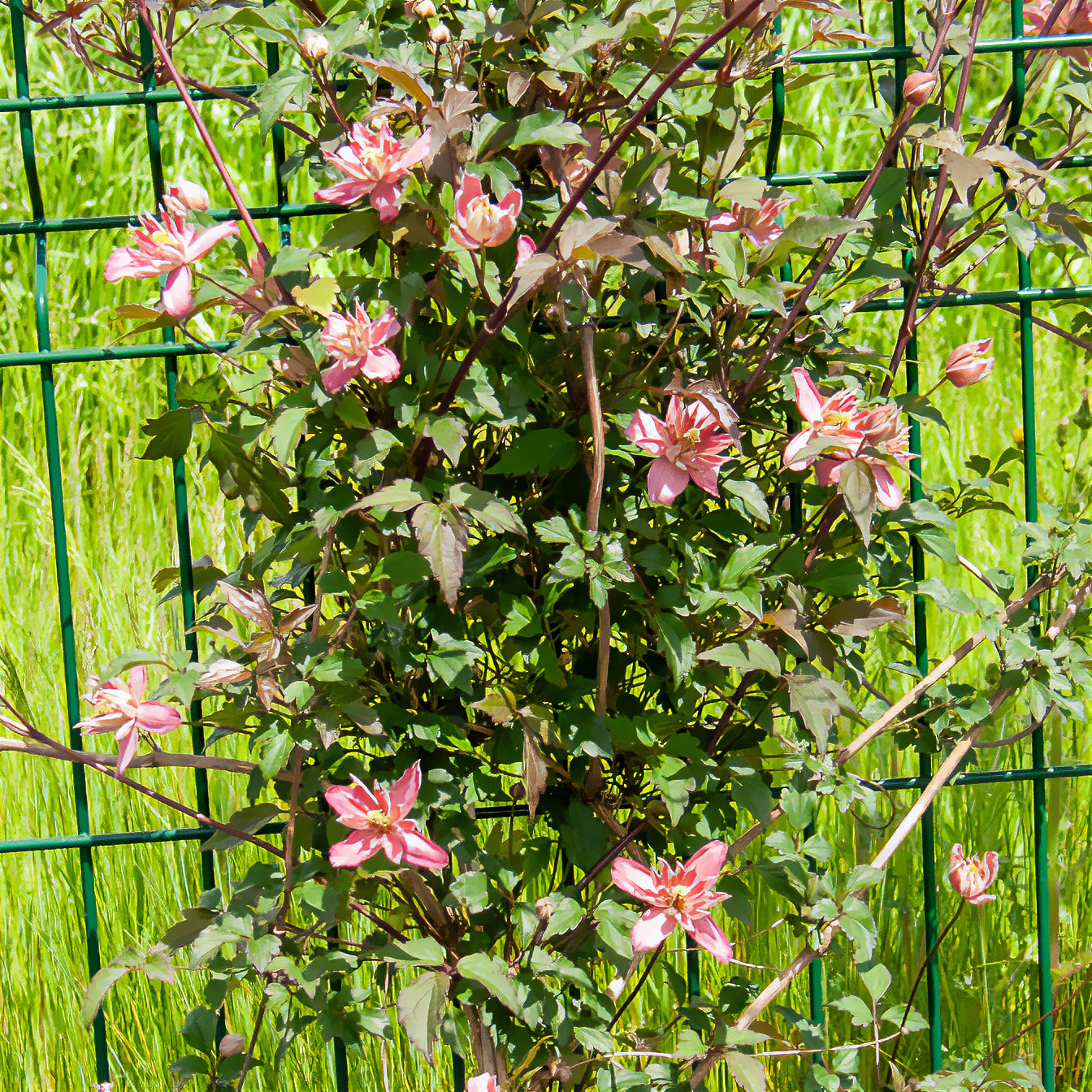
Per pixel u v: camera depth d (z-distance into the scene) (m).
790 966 1.60
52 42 4.04
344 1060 1.74
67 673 1.69
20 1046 2.26
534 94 1.45
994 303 1.80
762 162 4.09
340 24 1.44
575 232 1.26
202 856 1.70
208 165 4.04
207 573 1.65
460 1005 1.50
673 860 1.59
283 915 1.42
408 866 1.38
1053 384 3.59
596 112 1.49
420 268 1.38
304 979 1.38
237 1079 1.49
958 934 2.26
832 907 1.55
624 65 1.42
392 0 1.48
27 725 1.46
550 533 1.32
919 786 1.83
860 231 1.60
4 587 2.98
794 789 1.55
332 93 1.39
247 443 1.46
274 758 1.32
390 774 1.45
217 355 1.42
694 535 1.52
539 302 1.44
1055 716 2.02
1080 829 2.40
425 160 1.32
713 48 1.61
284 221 1.61
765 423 1.61
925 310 1.74
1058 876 2.25
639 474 1.53
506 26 1.35
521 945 1.48
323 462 1.42
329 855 1.43
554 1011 1.41
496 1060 1.47
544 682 1.48
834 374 1.61
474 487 1.36
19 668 2.57
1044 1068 1.97
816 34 1.61
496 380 1.41
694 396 1.35
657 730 1.47
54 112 4.07
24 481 3.40
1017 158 1.46
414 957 1.33
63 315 3.70
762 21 1.40
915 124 1.55
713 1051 1.51
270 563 1.47
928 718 1.75
